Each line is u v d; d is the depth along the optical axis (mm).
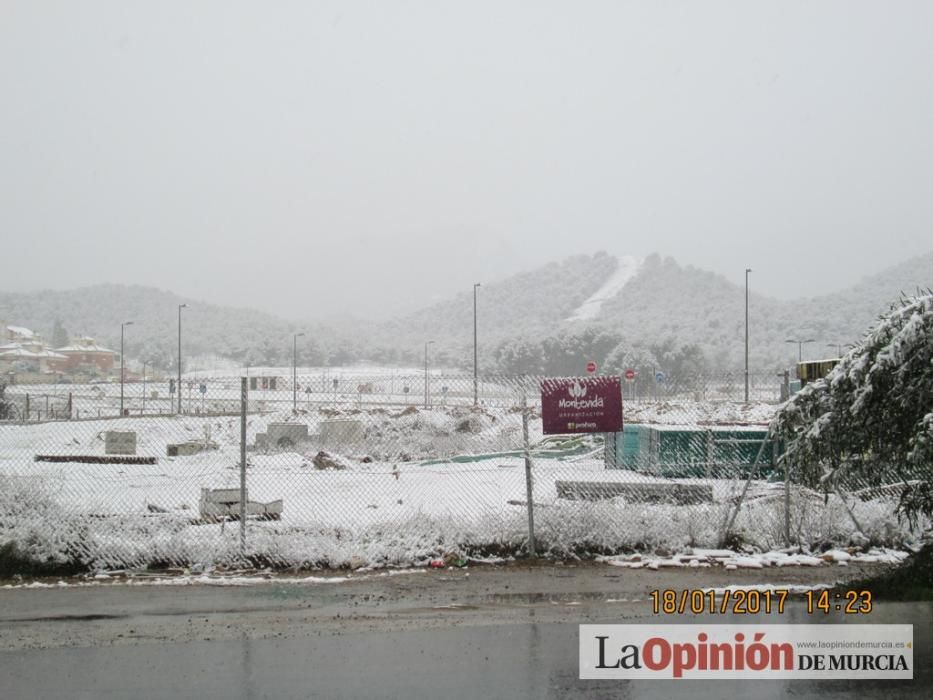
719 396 31484
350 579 9180
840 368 8836
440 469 16938
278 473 16844
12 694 5746
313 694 5750
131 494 14250
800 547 10492
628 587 8859
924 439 7855
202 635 7113
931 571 8641
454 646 6812
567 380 10328
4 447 23000
